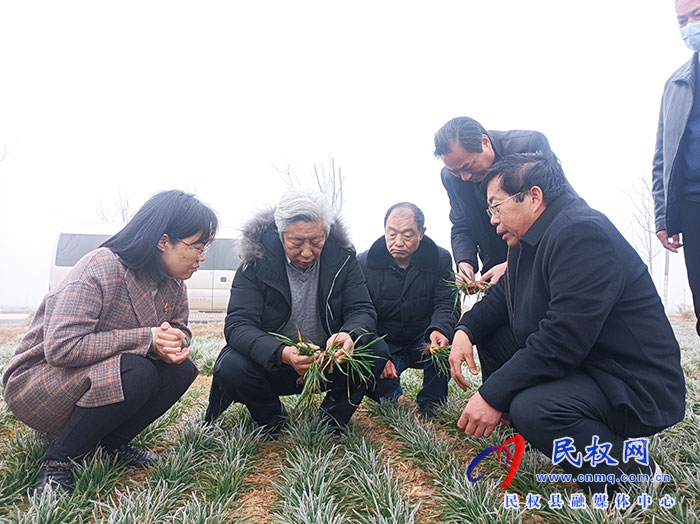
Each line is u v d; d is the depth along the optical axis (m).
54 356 2.10
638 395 1.97
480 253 3.91
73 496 2.06
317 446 2.74
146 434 2.88
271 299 2.93
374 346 2.96
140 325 2.36
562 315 2.01
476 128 3.08
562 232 2.11
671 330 2.10
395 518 1.93
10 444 2.72
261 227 2.86
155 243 2.29
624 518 1.84
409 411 3.54
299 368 2.62
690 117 3.11
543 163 2.28
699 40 3.02
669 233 3.24
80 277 2.22
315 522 1.88
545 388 2.02
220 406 3.00
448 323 3.33
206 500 2.20
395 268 3.62
